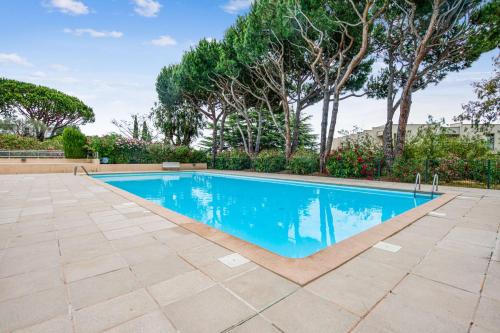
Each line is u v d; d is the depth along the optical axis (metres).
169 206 6.94
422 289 1.87
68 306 1.64
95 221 3.79
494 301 1.71
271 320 1.50
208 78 16.38
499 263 2.33
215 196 8.41
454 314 1.56
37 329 1.42
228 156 18.98
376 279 2.02
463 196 6.15
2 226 3.53
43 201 5.44
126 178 13.62
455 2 8.83
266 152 16.50
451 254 2.55
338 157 11.37
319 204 7.04
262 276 2.06
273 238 4.32
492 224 3.68
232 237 3.01
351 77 13.58
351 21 10.51
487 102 9.23
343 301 1.71
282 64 13.24
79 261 2.36
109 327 1.44
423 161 9.28
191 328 1.43
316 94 15.28
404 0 9.33
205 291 1.83
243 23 13.54
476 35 9.02
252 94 16.03
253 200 7.68
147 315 1.55
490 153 9.98
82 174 13.25
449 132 11.95
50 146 19.45
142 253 2.55
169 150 18.42
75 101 29.12
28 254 2.53
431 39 9.92
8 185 8.26
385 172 10.65
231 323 1.47
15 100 23.94
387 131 11.18
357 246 2.74
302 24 11.26
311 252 3.69
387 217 5.68
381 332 1.39
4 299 1.72
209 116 20.02
